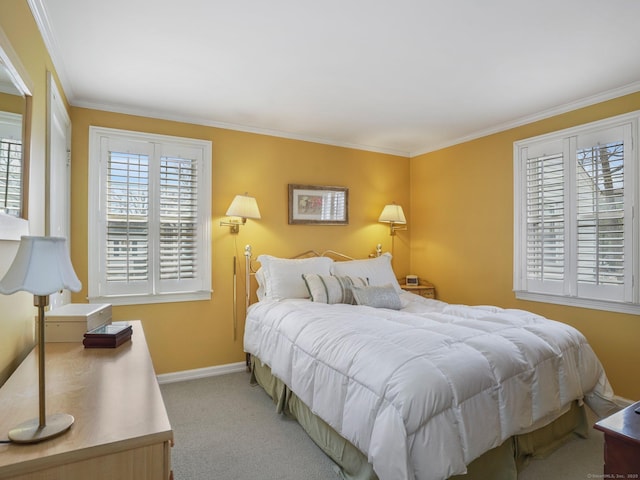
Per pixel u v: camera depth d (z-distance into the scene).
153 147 3.41
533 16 2.01
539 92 3.01
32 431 0.95
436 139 4.34
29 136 1.70
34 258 1.00
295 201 4.09
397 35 2.20
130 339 1.93
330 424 1.93
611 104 3.00
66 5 1.90
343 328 2.25
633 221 2.84
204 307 3.62
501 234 3.81
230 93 3.04
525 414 1.88
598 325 3.06
